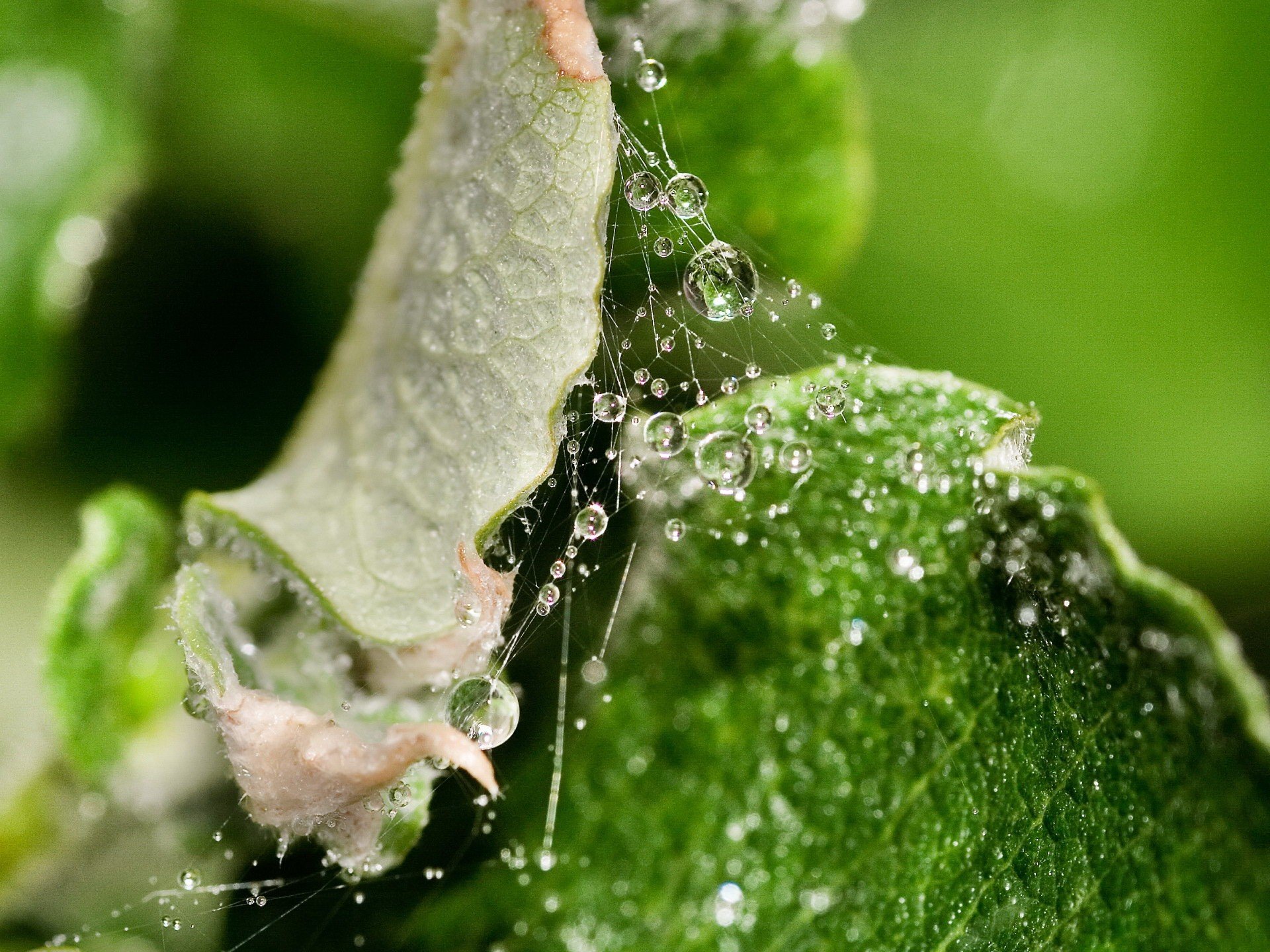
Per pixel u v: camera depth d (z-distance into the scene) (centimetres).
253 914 9
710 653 9
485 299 9
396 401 9
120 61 10
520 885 9
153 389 10
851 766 9
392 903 9
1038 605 9
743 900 9
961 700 9
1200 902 8
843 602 9
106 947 9
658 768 9
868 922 9
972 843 9
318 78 10
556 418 9
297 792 8
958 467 9
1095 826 9
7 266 9
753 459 9
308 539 9
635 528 9
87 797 9
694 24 9
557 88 8
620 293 9
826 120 9
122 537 9
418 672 9
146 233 10
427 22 10
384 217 9
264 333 10
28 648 10
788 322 9
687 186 9
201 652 8
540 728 9
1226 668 8
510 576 9
